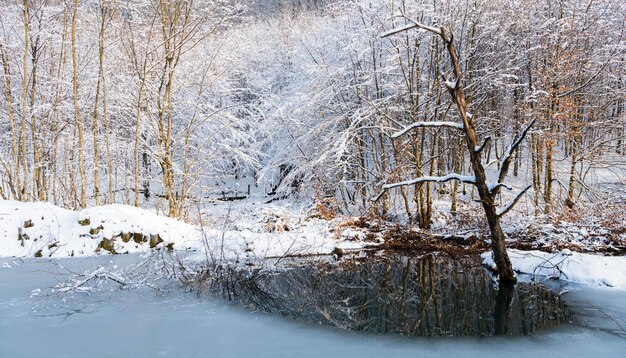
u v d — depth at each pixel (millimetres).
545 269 8859
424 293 8133
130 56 15969
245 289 8328
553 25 15766
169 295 7805
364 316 6730
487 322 6336
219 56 18375
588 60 16000
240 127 19656
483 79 14461
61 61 15609
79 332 5887
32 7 15172
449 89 7891
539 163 17516
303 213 16016
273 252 11273
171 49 15992
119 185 21844
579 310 6711
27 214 11758
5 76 14266
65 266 9727
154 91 16531
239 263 9961
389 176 14469
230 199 23281
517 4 14906
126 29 15836
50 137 16719
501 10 15094
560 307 6887
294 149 18828
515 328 6039
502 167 7957
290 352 5195
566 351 5168
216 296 7805
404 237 13352
